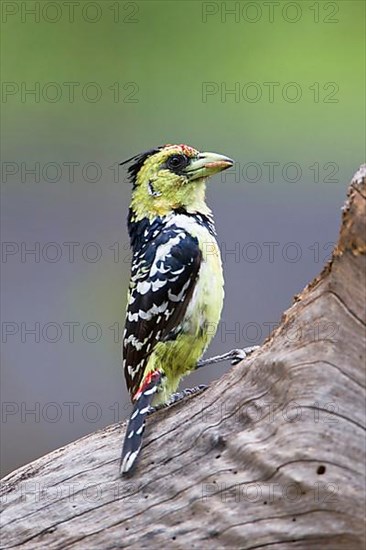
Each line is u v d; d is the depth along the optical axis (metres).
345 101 16.38
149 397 8.45
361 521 6.70
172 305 9.16
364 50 16.55
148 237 9.66
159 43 16.77
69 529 7.74
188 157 9.88
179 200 9.84
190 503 7.35
